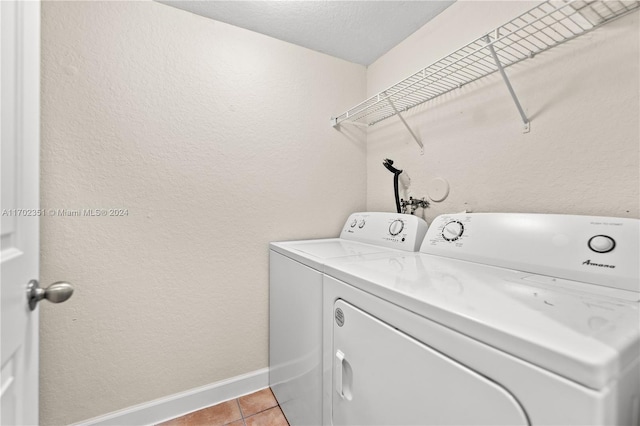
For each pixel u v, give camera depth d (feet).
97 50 4.03
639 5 2.68
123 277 4.24
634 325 1.58
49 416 3.83
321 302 3.43
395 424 2.23
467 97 4.34
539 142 3.47
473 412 1.66
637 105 2.72
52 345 3.83
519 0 3.58
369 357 2.53
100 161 4.06
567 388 1.29
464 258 3.46
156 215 4.45
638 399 1.44
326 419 3.28
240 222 5.12
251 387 5.22
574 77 3.15
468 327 1.71
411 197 5.37
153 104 4.40
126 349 4.28
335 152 6.15
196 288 4.77
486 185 4.07
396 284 2.41
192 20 4.70
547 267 2.72
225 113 4.97
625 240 2.39
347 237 5.77
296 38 5.45
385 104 5.47
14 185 2.20
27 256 2.42
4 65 2.03
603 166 2.94
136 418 4.32
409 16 4.83
